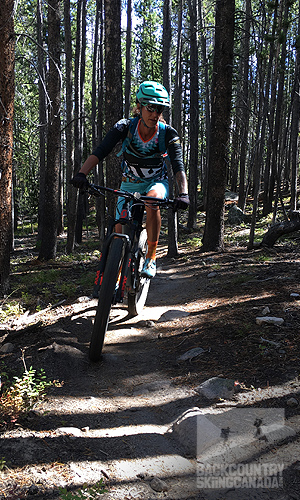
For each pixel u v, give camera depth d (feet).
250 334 13.52
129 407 10.18
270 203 67.41
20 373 11.86
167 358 13.14
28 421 9.21
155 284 26.81
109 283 12.17
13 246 72.69
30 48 63.21
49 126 45.96
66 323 16.43
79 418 9.49
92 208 129.59
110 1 29.07
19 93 81.10
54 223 47.91
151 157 12.94
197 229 65.51
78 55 55.26
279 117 63.52
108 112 30.12
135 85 110.52
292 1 29.53
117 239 12.61
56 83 44.83
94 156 12.01
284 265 25.59
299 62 39.81
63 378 11.88
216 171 36.68
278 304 16.20
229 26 34.24
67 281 26.61
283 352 11.73
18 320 17.76
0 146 21.21
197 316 16.97
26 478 7.18
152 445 8.40
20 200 102.12
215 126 35.86
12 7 20.49
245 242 41.29
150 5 100.99
